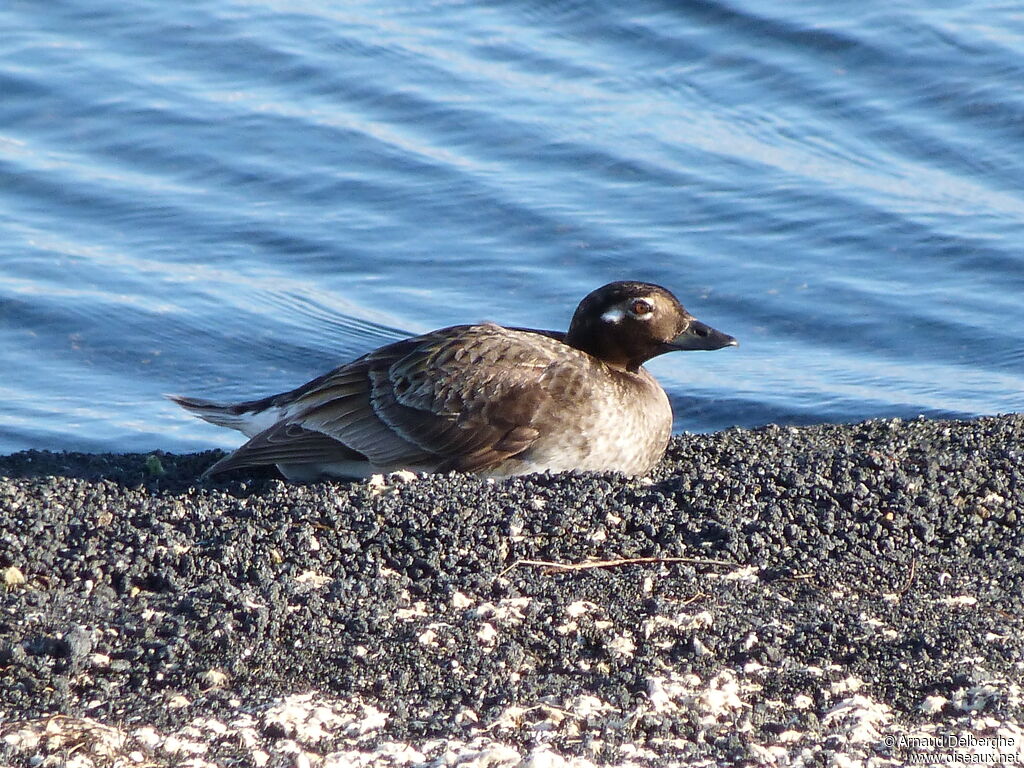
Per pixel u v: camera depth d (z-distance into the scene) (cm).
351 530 923
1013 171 2003
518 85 2172
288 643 795
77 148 2008
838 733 723
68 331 1672
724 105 2141
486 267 1817
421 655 788
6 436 1493
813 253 1844
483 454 1060
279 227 1877
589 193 1942
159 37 2267
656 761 690
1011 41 2231
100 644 781
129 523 932
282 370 1636
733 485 1005
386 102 2120
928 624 841
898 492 1012
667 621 827
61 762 661
